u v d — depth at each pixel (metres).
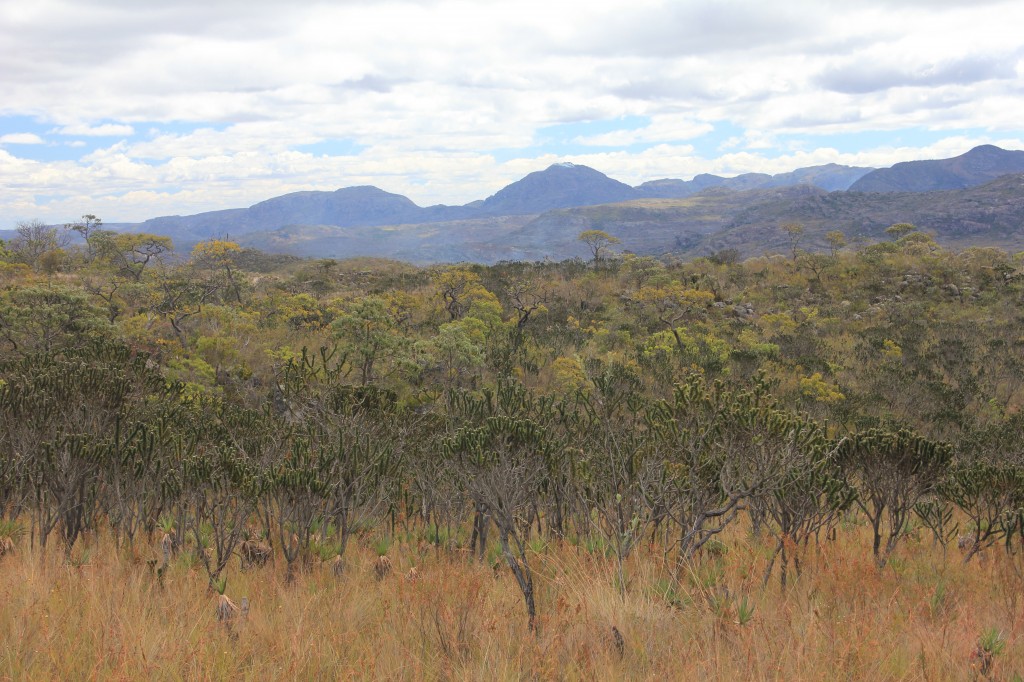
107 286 25.16
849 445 5.86
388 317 15.10
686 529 5.30
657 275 35.88
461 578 4.83
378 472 6.50
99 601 4.07
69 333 14.78
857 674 3.37
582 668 3.43
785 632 3.80
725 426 5.18
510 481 4.88
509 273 38.16
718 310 31.30
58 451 5.48
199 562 5.28
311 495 5.54
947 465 5.60
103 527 6.17
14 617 3.71
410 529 6.87
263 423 7.57
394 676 3.37
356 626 4.09
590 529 5.60
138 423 6.28
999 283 34.25
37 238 43.84
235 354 16.55
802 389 19.03
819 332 28.77
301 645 3.58
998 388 21.58
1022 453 12.48
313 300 24.03
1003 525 5.90
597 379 6.75
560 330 26.55
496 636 3.78
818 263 39.16
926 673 3.42
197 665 3.28
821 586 4.75
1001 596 4.84
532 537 6.12
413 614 4.08
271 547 5.64
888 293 34.47
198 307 20.56
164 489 5.74
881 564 5.59
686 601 4.28
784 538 4.89
